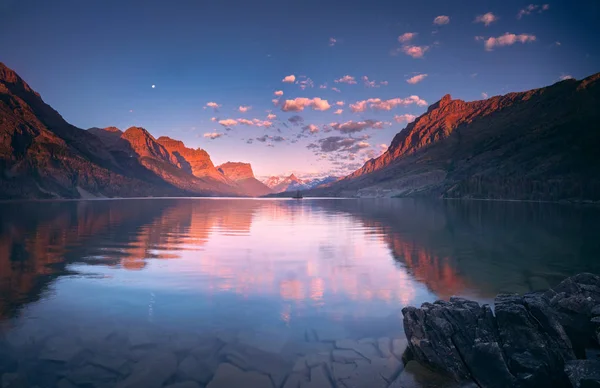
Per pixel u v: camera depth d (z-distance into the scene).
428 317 8.61
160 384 6.75
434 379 7.17
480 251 22.44
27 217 49.53
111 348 8.23
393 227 38.81
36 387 6.59
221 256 20.47
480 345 7.71
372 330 9.51
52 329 9.31
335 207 99.25
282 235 31.41
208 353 8.03
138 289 13.27
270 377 7.04
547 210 72.50
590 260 19.34
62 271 16.28
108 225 39.28
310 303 11.72
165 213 63.16
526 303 8.80
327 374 7.21
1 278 14.85
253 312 10.80
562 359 7.40
